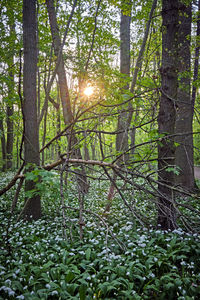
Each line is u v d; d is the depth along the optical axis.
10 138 18.50
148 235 5.10
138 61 6.96
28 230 5.68
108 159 5.35
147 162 4.65
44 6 9.12
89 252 4.40
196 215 6.33
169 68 5.21
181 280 3.69
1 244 4.94
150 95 5.48
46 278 3.68
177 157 9.46
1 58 8.31
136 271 3.88
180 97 8.72
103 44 9.17
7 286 3.38
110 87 5.74
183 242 4.52
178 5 5.25
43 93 16.84
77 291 3.63
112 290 3.63
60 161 4.82
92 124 6.11
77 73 5.99
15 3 9.19
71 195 8.74
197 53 8.16
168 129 5.23
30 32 6.38
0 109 7.48
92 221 6.36
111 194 6.86
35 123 6.44
